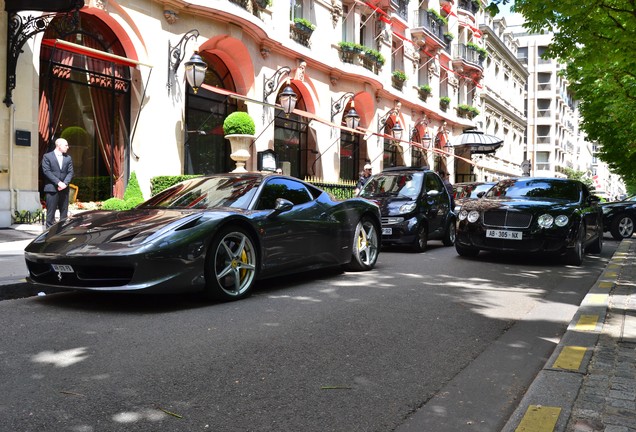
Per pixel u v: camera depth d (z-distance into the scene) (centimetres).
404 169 1176
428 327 455
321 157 2175
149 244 462
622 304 527
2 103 1084
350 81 2344
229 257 527
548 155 6831
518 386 330
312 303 530
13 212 1100
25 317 454
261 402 289
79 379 312
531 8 759
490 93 4459
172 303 514
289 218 604
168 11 1448
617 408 272
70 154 1303
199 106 1659
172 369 332
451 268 813
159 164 1450
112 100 1385
